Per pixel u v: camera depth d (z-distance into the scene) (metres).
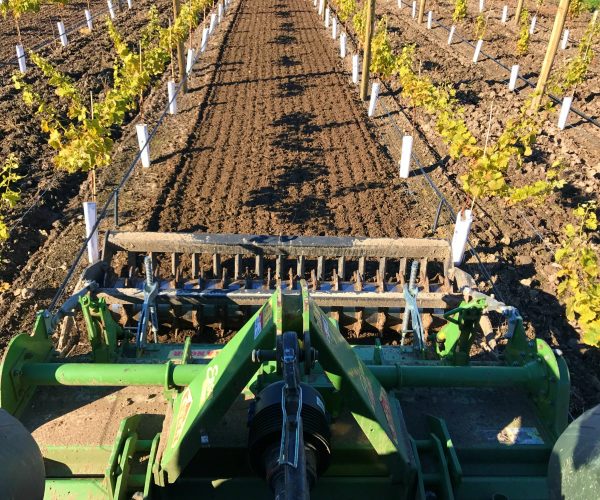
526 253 8.95
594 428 2.25
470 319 4.38
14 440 2.16
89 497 3.29
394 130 13.94
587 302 6.25
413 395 4.14
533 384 3.97
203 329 6.51
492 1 32.38
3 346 6.71
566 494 2.20
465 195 10.68
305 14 29.50
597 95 16.36
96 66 18.38
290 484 2.06
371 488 3.30
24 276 8.09
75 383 3.78
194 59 19.48
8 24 23.88
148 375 3.77
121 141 12.98
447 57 20.84
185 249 6.20
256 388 3.59
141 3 30.92
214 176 11.19
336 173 11.45
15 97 14.93
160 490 3.16
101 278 6.20
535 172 11.48
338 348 3.04
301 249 6.18
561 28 13.47
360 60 20.16
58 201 10.31
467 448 3.67
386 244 6.16
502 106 15.24
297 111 15.05
